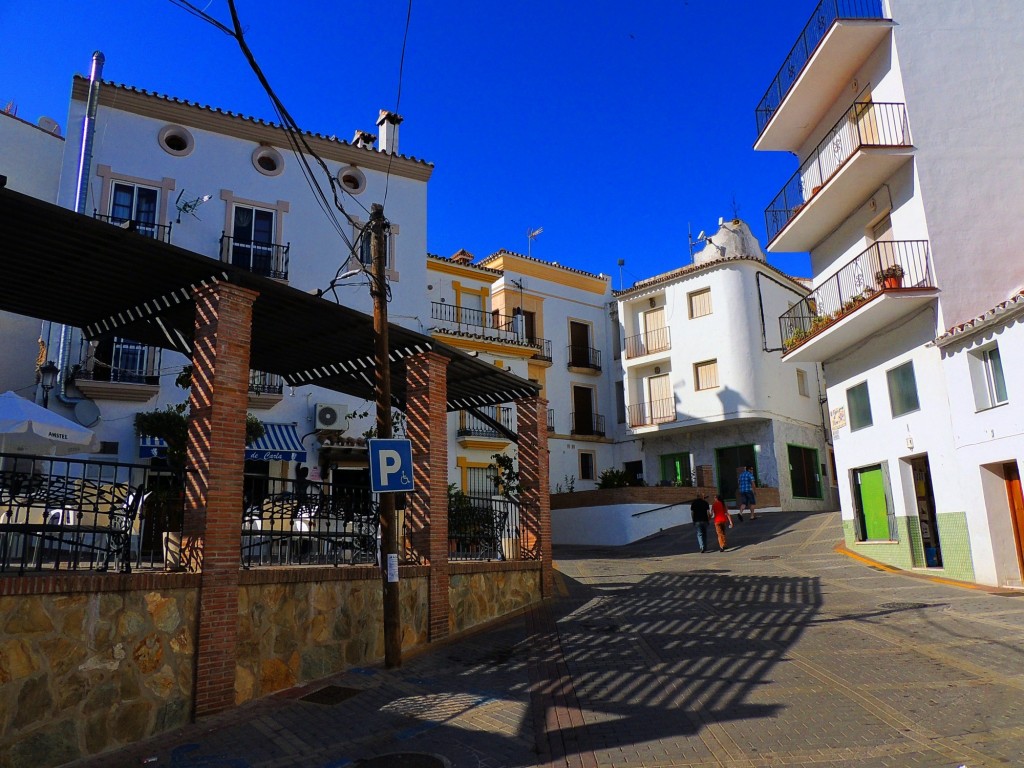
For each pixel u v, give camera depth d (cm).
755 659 884
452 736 657
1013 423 1298
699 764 579
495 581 1250
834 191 1703
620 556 2220
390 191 2330
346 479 2153
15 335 1920
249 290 811
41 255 745
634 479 3175
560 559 2177
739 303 3098
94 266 770
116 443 1764
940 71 1594
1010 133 1561
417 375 1133
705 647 952
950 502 1472
